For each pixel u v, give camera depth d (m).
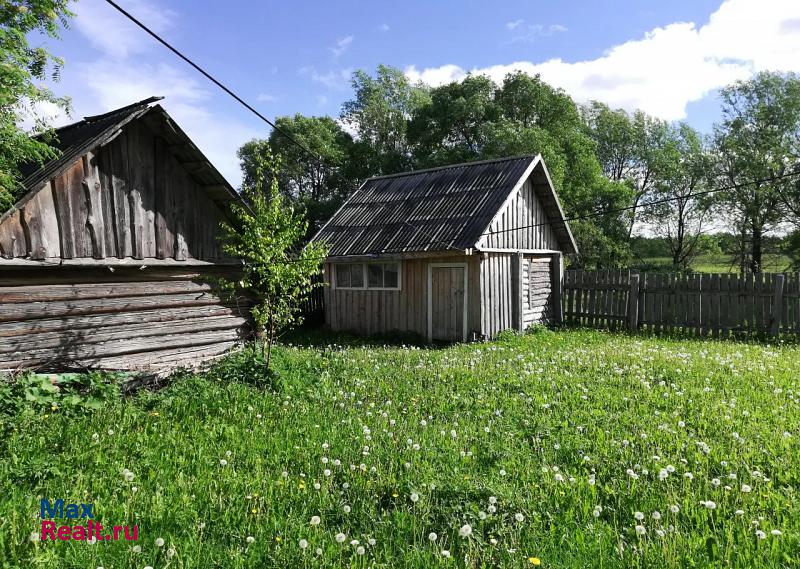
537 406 6.66
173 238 9.18
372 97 39.88
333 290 16.17
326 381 8.09
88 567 3.28
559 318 17.14
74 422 6.25
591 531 3.69
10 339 7.41
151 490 4.43
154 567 3.31
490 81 31.50
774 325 13.10
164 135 8.83
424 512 3.98
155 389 8.20
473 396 7.28
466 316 13.48
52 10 8.62
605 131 41.34
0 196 7.02
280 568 3.32
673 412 6.28
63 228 7.66
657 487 4.32
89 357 8.21
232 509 4.09
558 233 17.48
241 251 8.48
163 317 9.16
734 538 3.61
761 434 5.46
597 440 5.41
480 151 30.56
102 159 8.13
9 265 7.05
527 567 3.28
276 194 8.55
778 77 33.06
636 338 13.83
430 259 14.15
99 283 8.34
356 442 5.51
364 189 18.45
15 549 3.46
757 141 32.81
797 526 3.69
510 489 4.31
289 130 35.59
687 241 40.91
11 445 5.38
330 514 4.01
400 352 11.24
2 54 7.50
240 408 6.80
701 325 14.34
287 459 5.12
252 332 10.48
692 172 36.16
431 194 16.03
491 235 13.73
